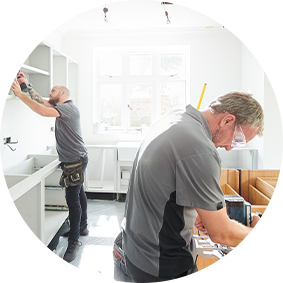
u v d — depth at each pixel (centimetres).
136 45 379
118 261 189
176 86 404
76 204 218
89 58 386
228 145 106
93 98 396
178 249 94
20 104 259
